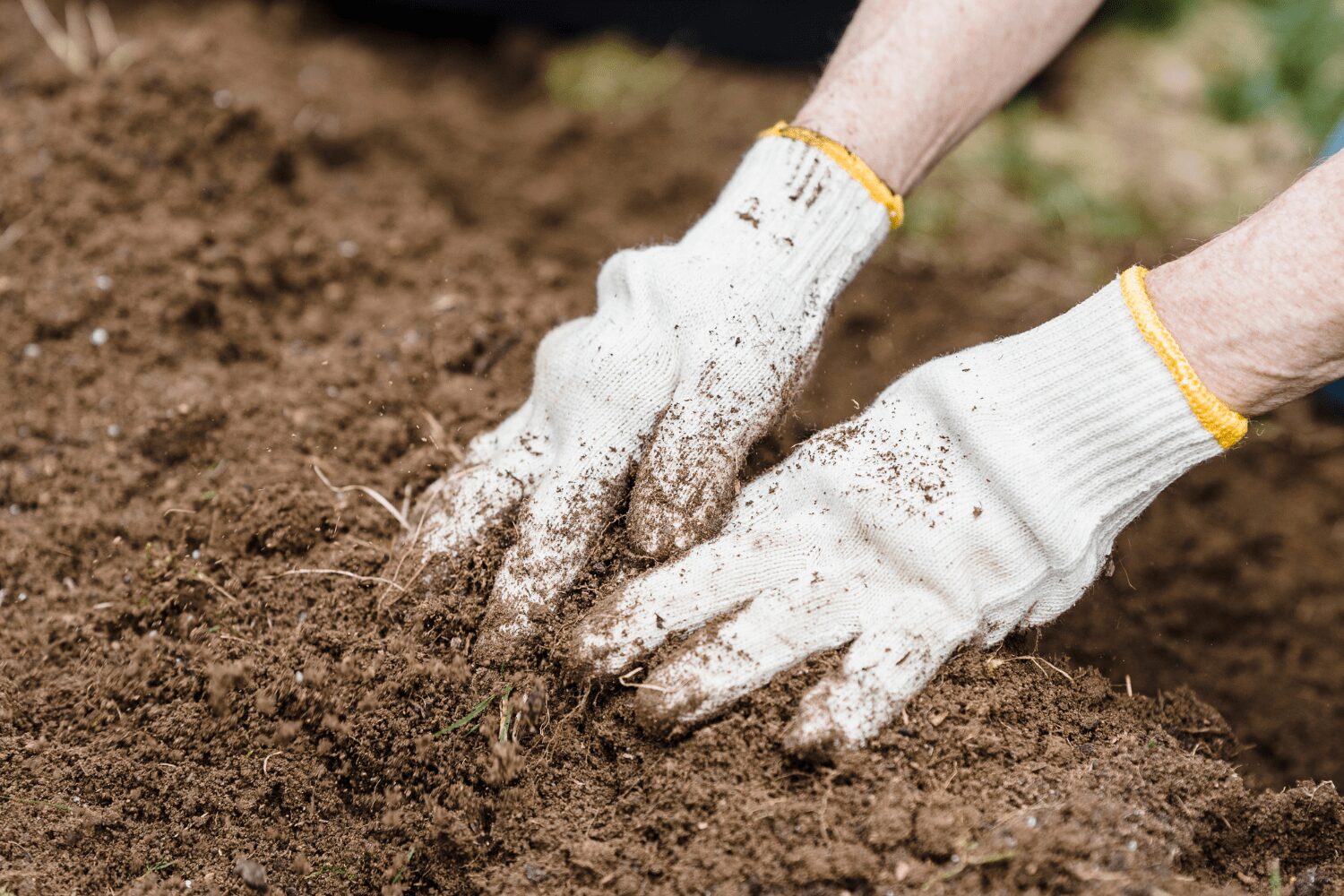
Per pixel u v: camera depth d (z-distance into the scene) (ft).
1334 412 4.21
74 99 4.18
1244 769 3.64
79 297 3.92
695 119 5.29
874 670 3.28
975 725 3.27
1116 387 3.25
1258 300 3.17
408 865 3.31
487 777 3.32
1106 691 3.42
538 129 5.03
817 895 3.14
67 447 3.76
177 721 3.41
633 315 3.43
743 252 3.45
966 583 3.32
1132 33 5.53
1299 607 3.85
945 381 3.35
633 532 3.39
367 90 5.16
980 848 3.15
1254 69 5.31
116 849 3.32
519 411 3.59
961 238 4.65
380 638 3.43
